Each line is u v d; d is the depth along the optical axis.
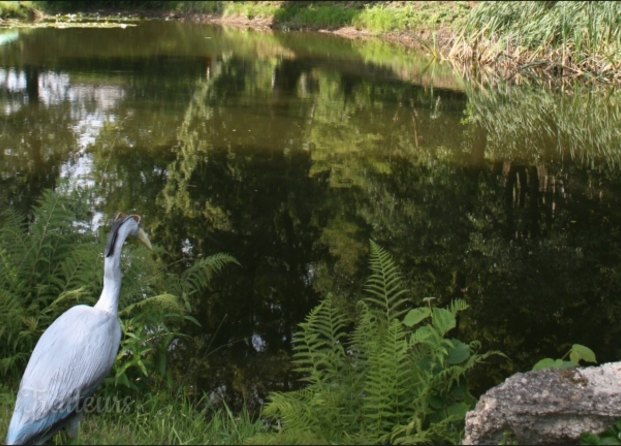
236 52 22.91
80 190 7.27
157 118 13.55
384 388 4.31
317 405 4.42
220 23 31.66
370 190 10.18
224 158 11.30
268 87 17.12
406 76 19.20
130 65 19.59
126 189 9.70
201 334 6.46
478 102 16.12
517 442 3.77
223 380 5.77
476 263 8.02
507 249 8.39
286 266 7.81
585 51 18.77
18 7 30.94
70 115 13.48
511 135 13.40
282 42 25.66
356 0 30.58
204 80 17.73
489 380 5.94
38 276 5.40
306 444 3.87
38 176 9.98
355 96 16.45
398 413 4.28
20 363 5.25
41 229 5.62
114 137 12.16
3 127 12.45
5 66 18.56
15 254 5.44
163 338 5.57
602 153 12.33
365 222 9.05
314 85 17.62
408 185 10.45
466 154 12.09
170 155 11.31
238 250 8.09
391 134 13.22
